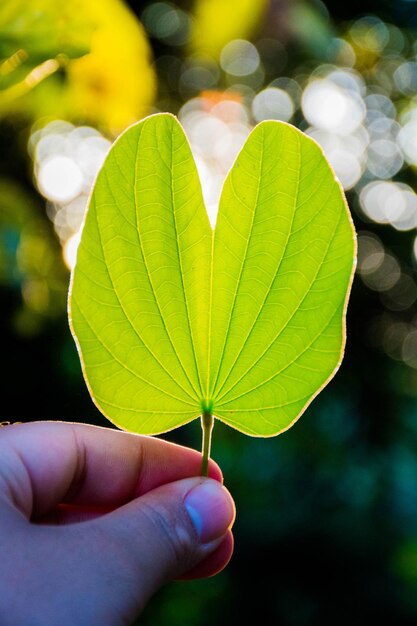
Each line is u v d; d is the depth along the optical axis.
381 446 0.64
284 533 0.59
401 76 0.68
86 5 0.21
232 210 0.17
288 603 0.60
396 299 0.79
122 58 0.23
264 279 0.18
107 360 0.18
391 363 0.73
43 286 0.36
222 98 0.52
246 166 0.17
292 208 0.17
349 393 0.70
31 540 0.19
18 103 0.23
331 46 0.58
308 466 0.61
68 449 0.24
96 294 0.17
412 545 0.53
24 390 0.52
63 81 0.23
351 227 0.17
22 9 0.19
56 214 0.44
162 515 0.20
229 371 0.18
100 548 0.19
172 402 0.19
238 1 0.30
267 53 0.56
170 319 0.18
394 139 0.72
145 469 0.25
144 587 0.19
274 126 0.17
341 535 0.59
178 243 0.17
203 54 0.42
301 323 0.18
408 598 0.56
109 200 0.17
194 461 0.25
